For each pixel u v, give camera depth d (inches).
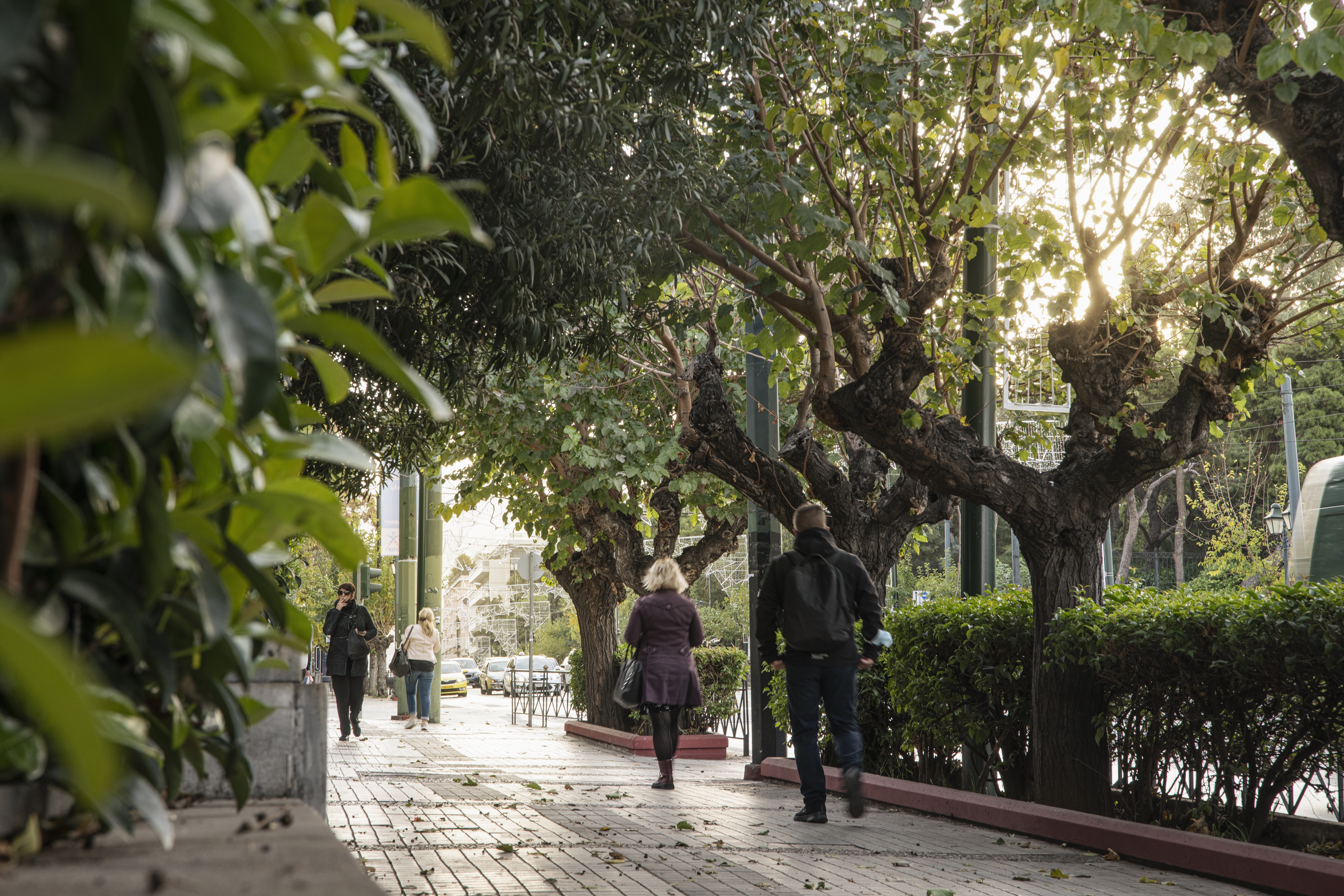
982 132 312.3
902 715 359.9
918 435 296.7
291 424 46.4
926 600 364.5
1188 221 318.0
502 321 230.5
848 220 323.9
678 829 276.7
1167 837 238.7
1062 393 423.5
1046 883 216.5
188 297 33.8
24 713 36.9
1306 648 219.3
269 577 47.3
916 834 281.1
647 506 649.0
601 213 232.5
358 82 50.3
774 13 258.5
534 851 230.1
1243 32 239.5
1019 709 310.3
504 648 2984.7
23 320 29.4
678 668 391.9
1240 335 287.7
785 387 462.0
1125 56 284.7
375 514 1342.3
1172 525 1980.8
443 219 43.8
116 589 39.8
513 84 171.9
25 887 37.3
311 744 100.2
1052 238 283.9
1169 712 258.8
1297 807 245.6
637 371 589.3
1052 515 295.3
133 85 28.2
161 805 42.6
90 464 38.7
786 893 194.5
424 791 349.4
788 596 301.0
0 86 26.5
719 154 289.4
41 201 19.4
